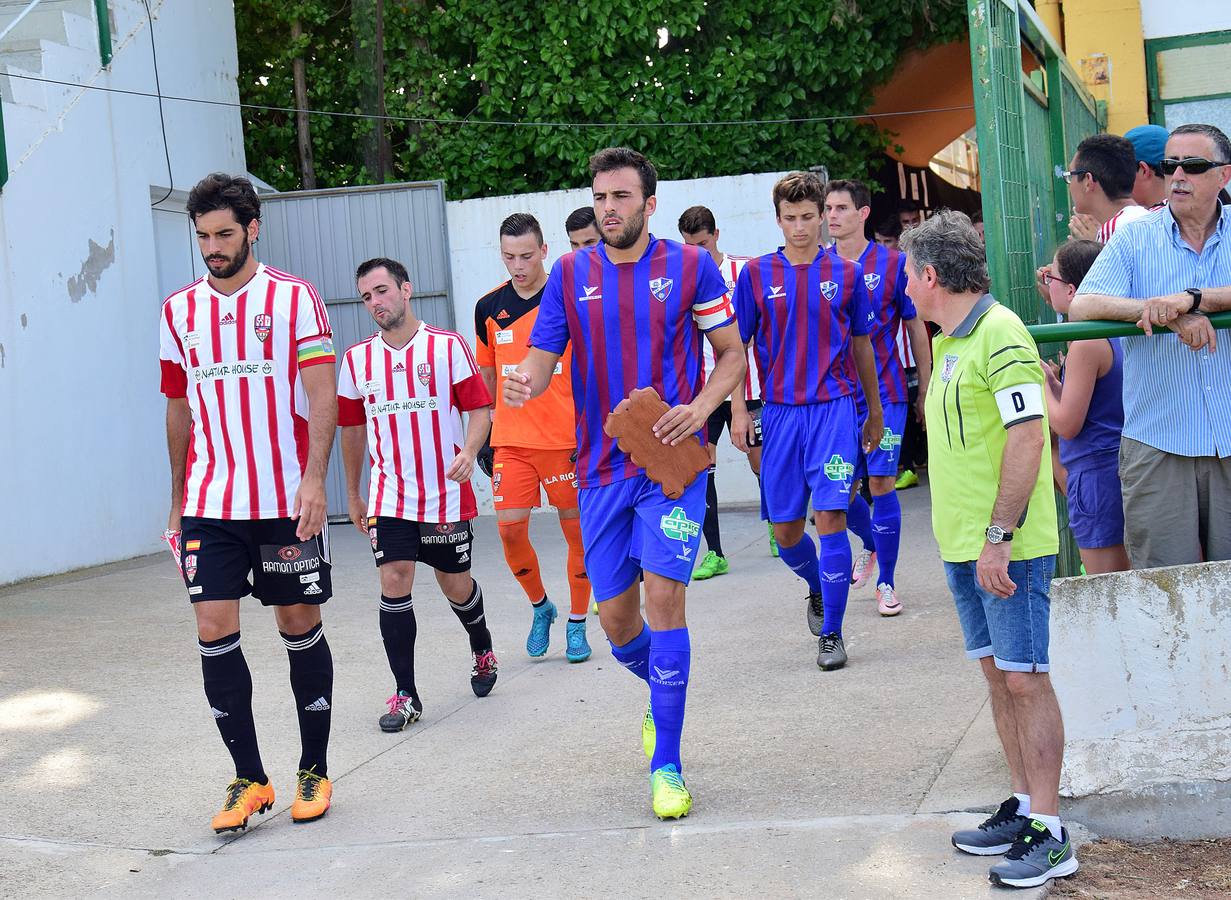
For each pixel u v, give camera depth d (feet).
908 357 35.37
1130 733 12.16
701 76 41.81
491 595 26.08
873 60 41.65
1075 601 12.17
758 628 21.47
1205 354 12.58
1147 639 12.08
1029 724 11.07
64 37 31.76
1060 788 12.26
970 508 11.14
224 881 12.10
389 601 17.21
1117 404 14.39
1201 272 12.72
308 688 13.78
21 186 29.27
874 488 21.38
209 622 13.28
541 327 13.55
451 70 43.57
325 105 45.03
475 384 17.76
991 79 14.25
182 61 36.35
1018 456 10.64
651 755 14.21
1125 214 15.31
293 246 38.73
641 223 13.17
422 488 17.39
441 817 13.47
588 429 13.52
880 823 12.16
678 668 13.15
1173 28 34.78
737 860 11.59
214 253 13.08
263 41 44.73
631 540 13.51
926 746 14.43
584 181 42.96
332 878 11.98
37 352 29.66
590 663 20.13
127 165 33.40
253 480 13.28
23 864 12.65
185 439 13.88
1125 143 16.08
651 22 41.37
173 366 13.67
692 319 13.55
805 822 12.34
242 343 13.24
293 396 13.41
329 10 44.83
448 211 38.55
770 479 19.21
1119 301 12.42
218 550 13.30
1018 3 17.11
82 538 30.99
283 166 45.09
